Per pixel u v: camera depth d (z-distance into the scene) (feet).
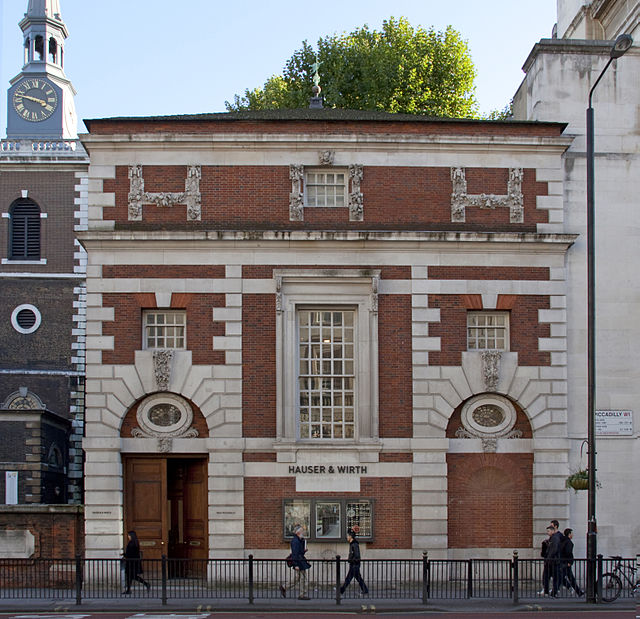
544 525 91.71
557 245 94.89
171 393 92.17
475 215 95.66
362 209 94.84
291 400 91.86
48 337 152.25
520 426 93.81
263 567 89.04
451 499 92.02
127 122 94.68
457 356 93.25
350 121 95.20
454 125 95.76
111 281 92.63
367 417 91.71
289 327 92.63
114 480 90.07
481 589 83.87
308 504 90.63
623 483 94.43
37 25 192.13
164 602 76.43
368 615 70.74
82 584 86.84
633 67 101.09
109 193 94.32
